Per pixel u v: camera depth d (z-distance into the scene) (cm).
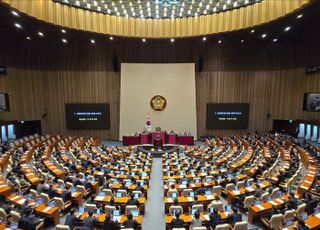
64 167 1405
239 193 1058
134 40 2723
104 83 2773
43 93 2678
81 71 2748
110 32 2117
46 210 891
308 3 1460
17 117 2456
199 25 2138
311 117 2378
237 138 2483
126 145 2527
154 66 2728
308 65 2408
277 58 2666
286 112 2634
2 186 1075
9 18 1834
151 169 1684
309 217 803
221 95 2805
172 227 774
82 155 1764
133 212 869
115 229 739
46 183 1191
